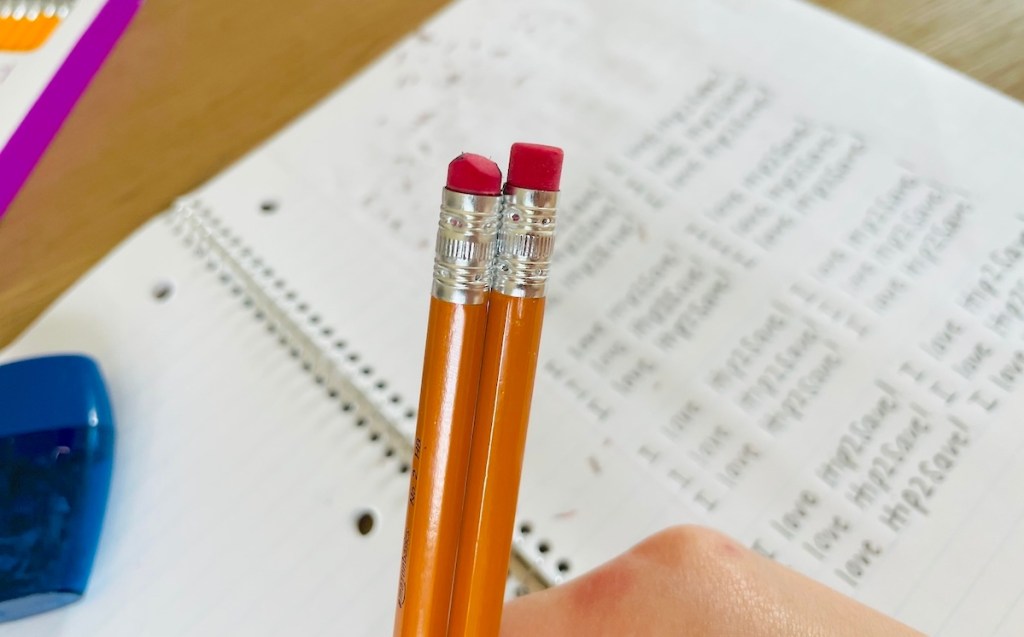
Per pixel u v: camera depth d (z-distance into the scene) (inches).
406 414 11.0
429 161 12.2
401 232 11.9
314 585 10.5
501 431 9.0
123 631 10.4
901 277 11.0
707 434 10.7
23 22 13.1
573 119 12.2
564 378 11.0
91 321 11.5
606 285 11.4
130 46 13.3
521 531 10.4
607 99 12.3
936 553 10.1
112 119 12.6
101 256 11.9
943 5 12.1
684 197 11.6
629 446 10.7
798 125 11.8
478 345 8.9
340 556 10.6
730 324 11.1
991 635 9.8
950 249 11.1
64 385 10.8
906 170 11.4
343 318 11.5
